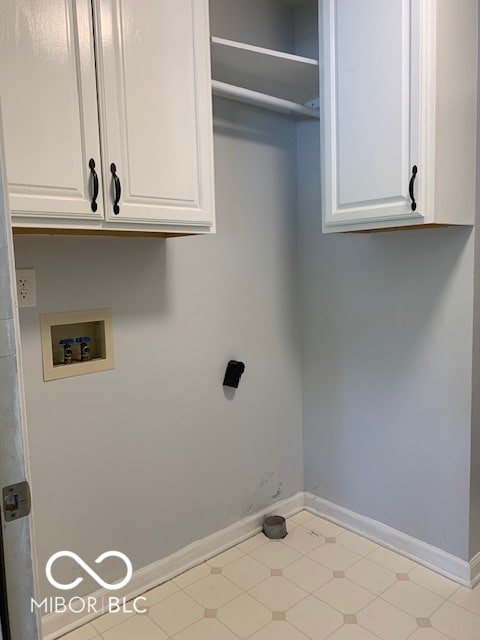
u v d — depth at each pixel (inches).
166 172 57.1
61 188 49.3
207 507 82.3
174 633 65.6
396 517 82.9
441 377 75.0
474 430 73.1
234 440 85.6
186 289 77.0
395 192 63.8
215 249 80.3
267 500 91.6
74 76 49.4
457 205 65.7
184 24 57.7
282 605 70.2
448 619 66.9
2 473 28.3
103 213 52.5
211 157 61.5
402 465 81.4
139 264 71.1
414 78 60.6
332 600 71.0
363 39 65.4
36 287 61.7
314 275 91.7
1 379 28.0
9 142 45.8
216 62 70.6
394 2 61.7
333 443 91.8
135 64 53.7
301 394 96.1
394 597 71.5
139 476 73.4
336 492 92.2
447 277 72.9
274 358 91.0
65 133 49.2
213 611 69.4
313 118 87.7
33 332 61.8
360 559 80.8
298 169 91.5
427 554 78.6
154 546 75.8
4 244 28.0
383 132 64.3
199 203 60.6
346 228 70.9
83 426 67.2
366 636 64.2
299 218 92.7
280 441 93.3
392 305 80.3
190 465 79.6
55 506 65.4
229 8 78.6
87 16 50.0
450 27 61.7
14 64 45.6
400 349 79.9
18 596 29.4
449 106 62.6
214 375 81.8
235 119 81.3
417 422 78.7
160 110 56.1
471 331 71.0
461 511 74.1
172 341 75.8
